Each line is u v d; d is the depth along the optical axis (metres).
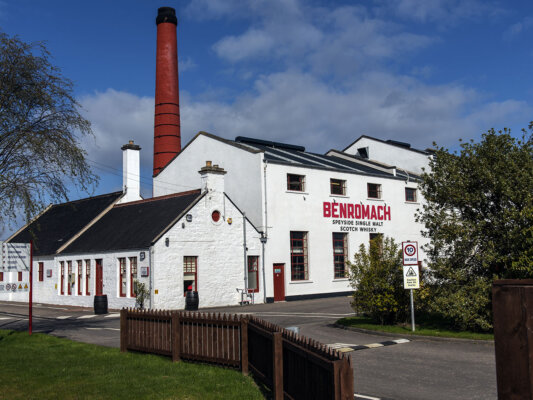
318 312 24.08
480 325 14.89
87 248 31.73
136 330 12.62
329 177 36.06
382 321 17.53
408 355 12.34
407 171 46.31
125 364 11.11
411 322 17.41
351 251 36.59
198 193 29.70
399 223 40.25
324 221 35.31
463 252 16.02
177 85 45.56
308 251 34.34
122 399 8.29
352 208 37.12
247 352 9.90
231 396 8.29
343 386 5.38
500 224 15.27
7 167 15.10
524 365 3.19
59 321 22.69
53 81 16.30
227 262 29.72
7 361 11.74
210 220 29.28
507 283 3.30
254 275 31.31
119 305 28.77
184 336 11.27
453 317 16.28
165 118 44.53
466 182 15.92
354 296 18.06
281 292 32.75
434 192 17.02
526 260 14.20
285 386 7.83
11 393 8.77
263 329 8.91
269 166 32.88
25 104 15.69
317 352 6.32
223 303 29.23
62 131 15.97
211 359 10.62
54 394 8.66
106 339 15.95
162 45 45.56
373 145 49.22
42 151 15.12
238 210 30.77
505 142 15.73
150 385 9.16
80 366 11.01
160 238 27.09
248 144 39.44
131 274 28.41
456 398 8.32
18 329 19.25
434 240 16.61
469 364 11.08
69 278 33.38
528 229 14.01
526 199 14.30
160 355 11.89
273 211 32.66
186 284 28.02
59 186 16.14
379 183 39.41
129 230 30.38
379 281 17.19
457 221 16.06
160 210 30.69
